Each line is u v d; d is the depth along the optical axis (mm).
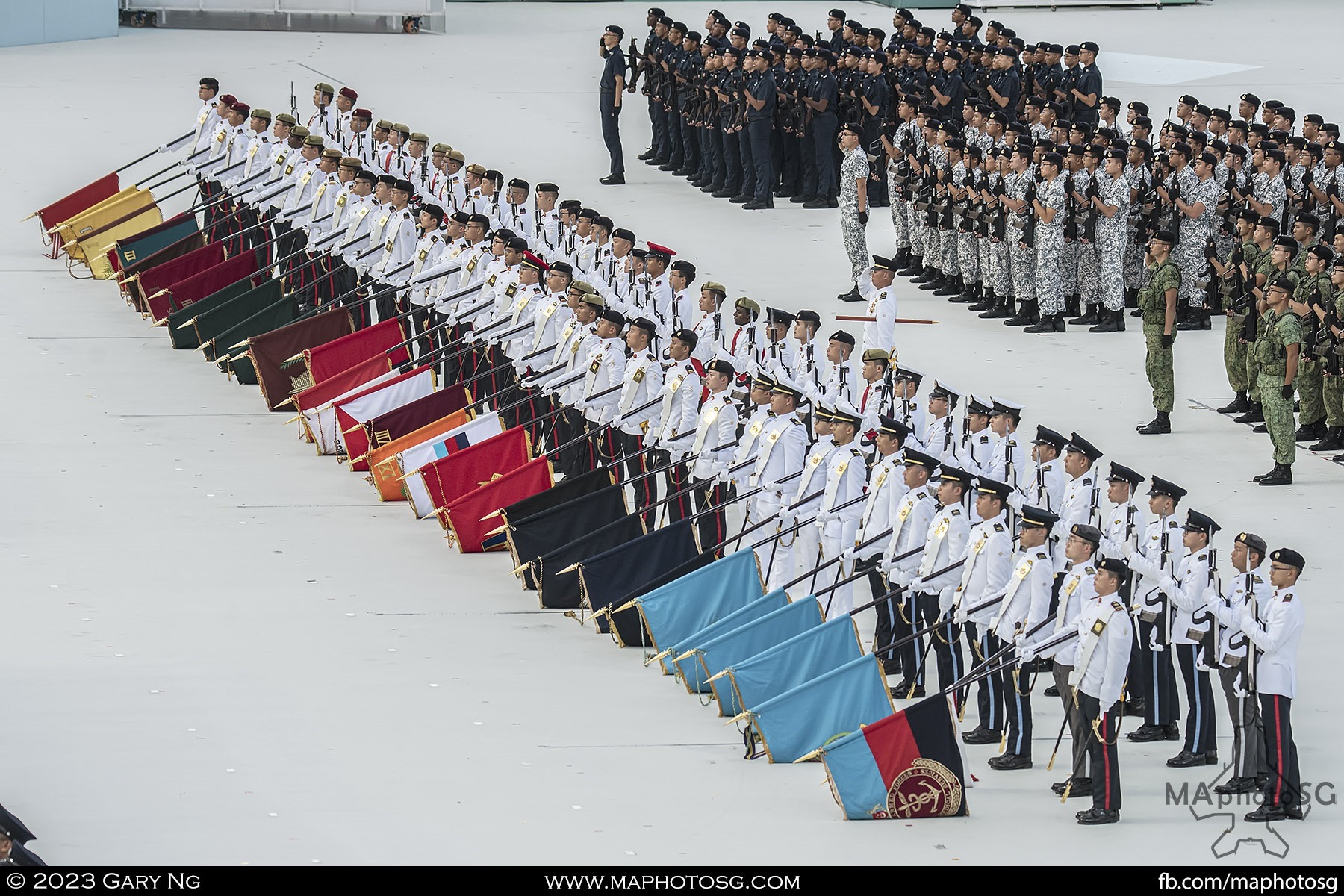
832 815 24297
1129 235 50000
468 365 41812
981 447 30891
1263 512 35719
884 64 59000
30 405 42000
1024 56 62156
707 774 25562
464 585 32875
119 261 50938
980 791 25281
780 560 31797
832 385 34719
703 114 61156
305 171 48188
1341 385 39062
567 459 38000
